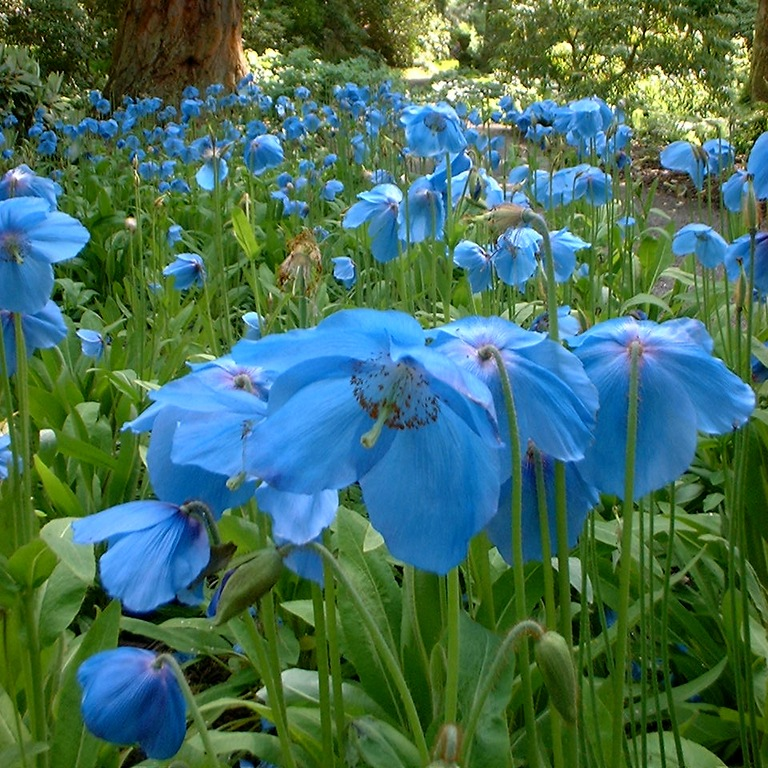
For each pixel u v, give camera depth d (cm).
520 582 118
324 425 98
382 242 331
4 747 180
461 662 170
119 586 121
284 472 96
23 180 276
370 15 2727
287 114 998
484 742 157
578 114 414
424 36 2897
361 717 174
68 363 391
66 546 171
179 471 126
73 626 276
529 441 116
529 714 138
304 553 140
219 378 125
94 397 378
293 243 262
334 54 2484
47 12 1772
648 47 1230
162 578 121
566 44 1350
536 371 107
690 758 184
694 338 133
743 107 712
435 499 98
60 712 179
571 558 223
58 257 207
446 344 110
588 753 167
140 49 1417
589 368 122
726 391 120
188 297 509
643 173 925
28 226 203
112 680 128
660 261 496
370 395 99
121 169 918
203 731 124
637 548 230
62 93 1499
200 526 125
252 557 112
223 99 1017
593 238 404
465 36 2931
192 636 236
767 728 198
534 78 1266
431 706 198
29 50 1706
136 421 130
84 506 299
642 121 997
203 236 681
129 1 1426
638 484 122
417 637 195
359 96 796
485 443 98
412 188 327
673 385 120
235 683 229
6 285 204
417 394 100
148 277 531
